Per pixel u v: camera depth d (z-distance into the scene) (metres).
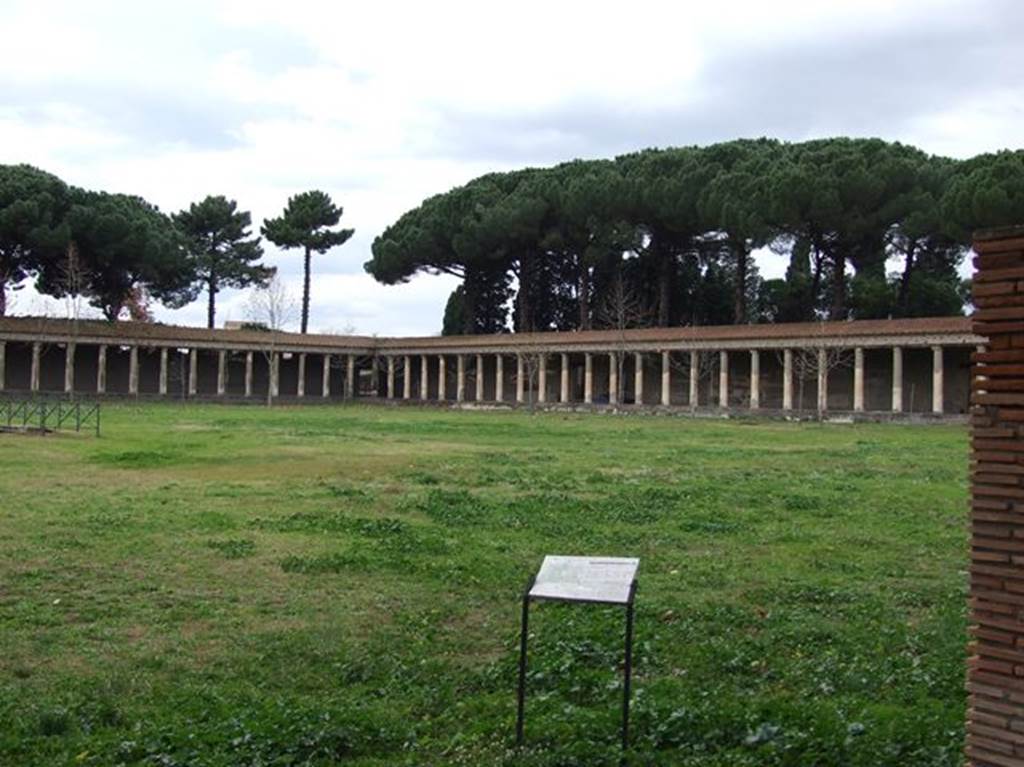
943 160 80.81
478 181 108.62
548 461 36.62
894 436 52.84
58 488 26.42
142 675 11.04
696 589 15.53
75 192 91.94
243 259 119.19
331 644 12.29
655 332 86.75
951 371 76.56
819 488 28.30
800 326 77.19
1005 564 6.85
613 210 91.62
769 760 8.30
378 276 112.75
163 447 39.22
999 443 6.91
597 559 8.77
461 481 29.73
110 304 99.69
